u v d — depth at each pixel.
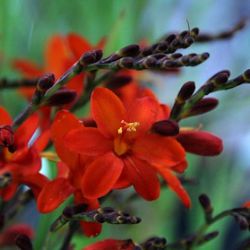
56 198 0.39
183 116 0.41
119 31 0.56
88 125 0.40
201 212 0.58
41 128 0.45
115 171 0.38
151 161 0.39
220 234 0.56
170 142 0.39
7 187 0.39
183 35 0.39
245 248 0.44
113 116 0.39
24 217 0.56
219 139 0.41
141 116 0.40
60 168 0.41
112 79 0.45
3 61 0.57
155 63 0.38
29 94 0.51
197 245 0.44
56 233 0.43
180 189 0.40
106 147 0.39
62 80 0.40
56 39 0.55
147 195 0.39
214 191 0.59
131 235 0.55
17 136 0.40
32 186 0.40
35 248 0.45
